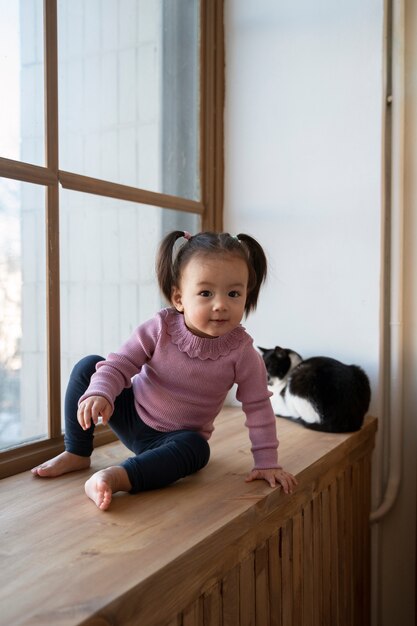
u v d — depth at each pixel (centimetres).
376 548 156
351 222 158
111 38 150
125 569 64
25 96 120
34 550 69
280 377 155
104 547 70
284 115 167
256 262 110
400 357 153
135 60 157
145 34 160
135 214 157
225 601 80
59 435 121
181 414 105
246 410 107
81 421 92
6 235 119
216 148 175
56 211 121
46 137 119
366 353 156
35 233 123
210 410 108
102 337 150
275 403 156
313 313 164
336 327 161
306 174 164
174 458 95
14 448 110
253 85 172
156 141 164
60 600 57
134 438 108
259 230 172
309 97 163
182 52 170
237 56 175
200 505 86
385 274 156
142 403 107
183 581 69
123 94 154
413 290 155
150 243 162
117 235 152
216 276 97
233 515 82
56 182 121
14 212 120
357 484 142
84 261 144
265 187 171
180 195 171
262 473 99
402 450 157
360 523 145
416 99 153
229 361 104
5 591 59
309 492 110
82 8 141
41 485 97
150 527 77
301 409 143
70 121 139
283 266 168
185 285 100
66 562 66
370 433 149
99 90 147
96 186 133
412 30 152
